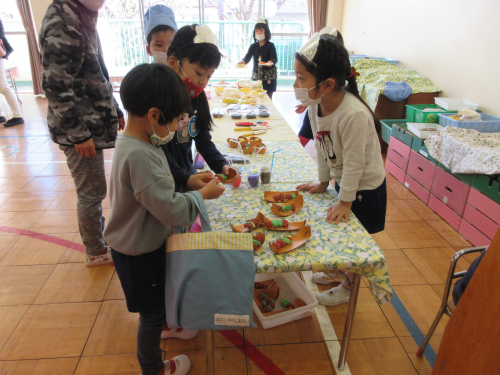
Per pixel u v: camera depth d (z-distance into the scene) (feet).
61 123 5.09
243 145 6.51
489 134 8.06
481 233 7.18
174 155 4.51
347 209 4.20
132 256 3.43
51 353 4.97
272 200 4.62
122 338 5.22
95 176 6.01
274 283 5.74
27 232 7.74
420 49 12.95
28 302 5.84
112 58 25.12
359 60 14.07
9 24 21.25
